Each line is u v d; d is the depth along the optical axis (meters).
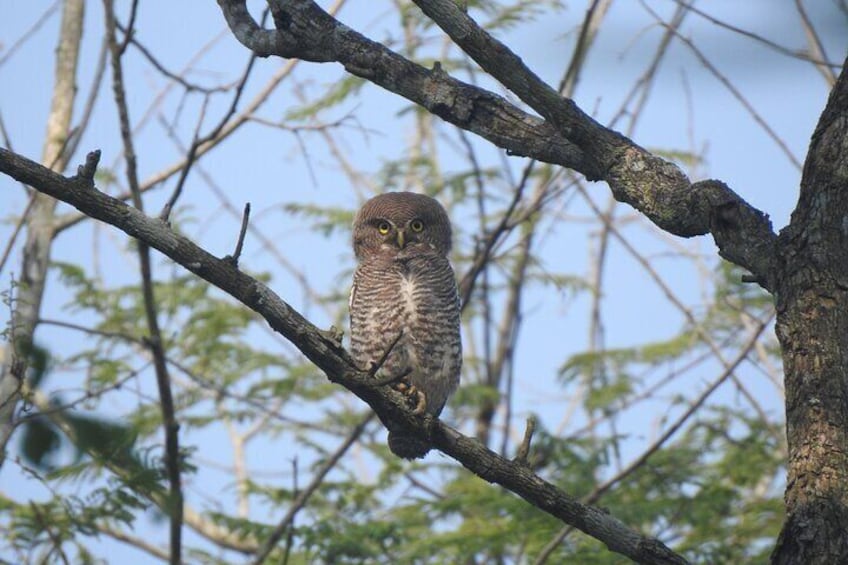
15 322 9.48
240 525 12.45
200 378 15.37
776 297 6.15
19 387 7.15
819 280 6.04
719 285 15.55
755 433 14.72
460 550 12.62
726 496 13.38
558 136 7.27
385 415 7.69
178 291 16.00
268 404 16.70
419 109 16.73
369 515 14.09
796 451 5.86
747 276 6.33
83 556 9.68
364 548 12.30
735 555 12.76
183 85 11.67
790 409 5.96
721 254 6.45
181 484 9.81
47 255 11.87
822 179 6.18
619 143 7.03
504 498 13.09
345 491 14.16
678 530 13.59
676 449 14.46
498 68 6.97
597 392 16.59
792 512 5.75
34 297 11.54
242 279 7.22
